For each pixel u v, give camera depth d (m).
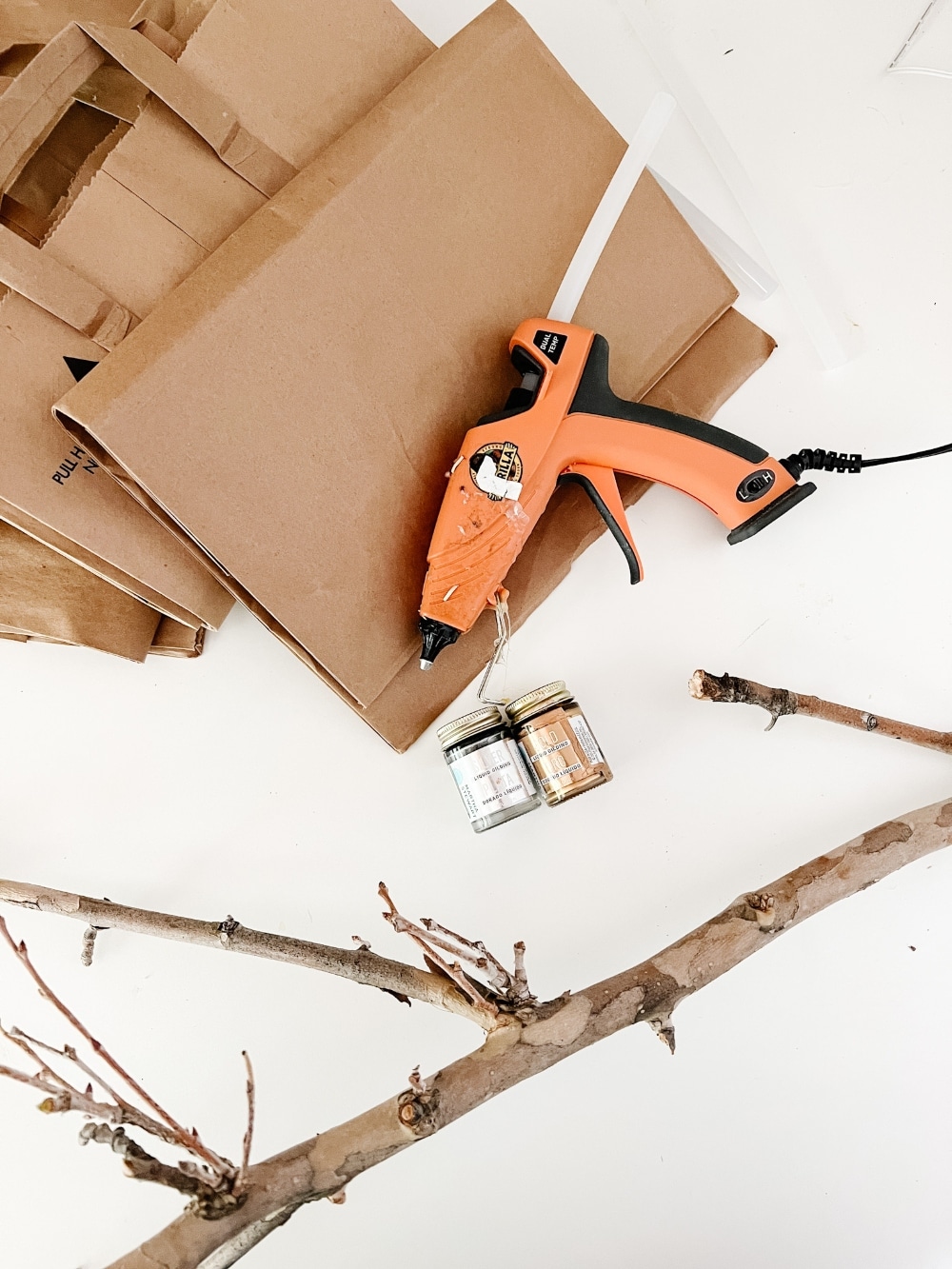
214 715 0.96
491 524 0.84
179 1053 0.92
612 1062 0.94
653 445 0.87
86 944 0.87
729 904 0.87
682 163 1.04
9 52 0.82
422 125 0.83
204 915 0.93
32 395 0.75
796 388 1.02
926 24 1.03
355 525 0.85
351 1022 0.93
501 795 0.88
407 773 0.96
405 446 0.86
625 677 0.98
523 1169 0.93
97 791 0.95
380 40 0.86
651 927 0.95
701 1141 0.94
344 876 0.94
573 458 0.87
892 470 1.01
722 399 1.01
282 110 0.81
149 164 0.77
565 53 1.04
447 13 1.01
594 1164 0.93
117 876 0.94
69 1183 0.90
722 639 0.99
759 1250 0.93
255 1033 0.92
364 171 0.80
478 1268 0.92
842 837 0.97
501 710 0.95
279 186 0.82
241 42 0.79
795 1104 0.95
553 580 0.97
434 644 0.87
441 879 0.95
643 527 1.00
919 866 0.97
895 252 1.03
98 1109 0.54
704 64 1.05
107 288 0.77
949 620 0.99
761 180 1.05
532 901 0.95
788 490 0.91
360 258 0.81
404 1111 0.68
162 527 0.82
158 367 0.73
